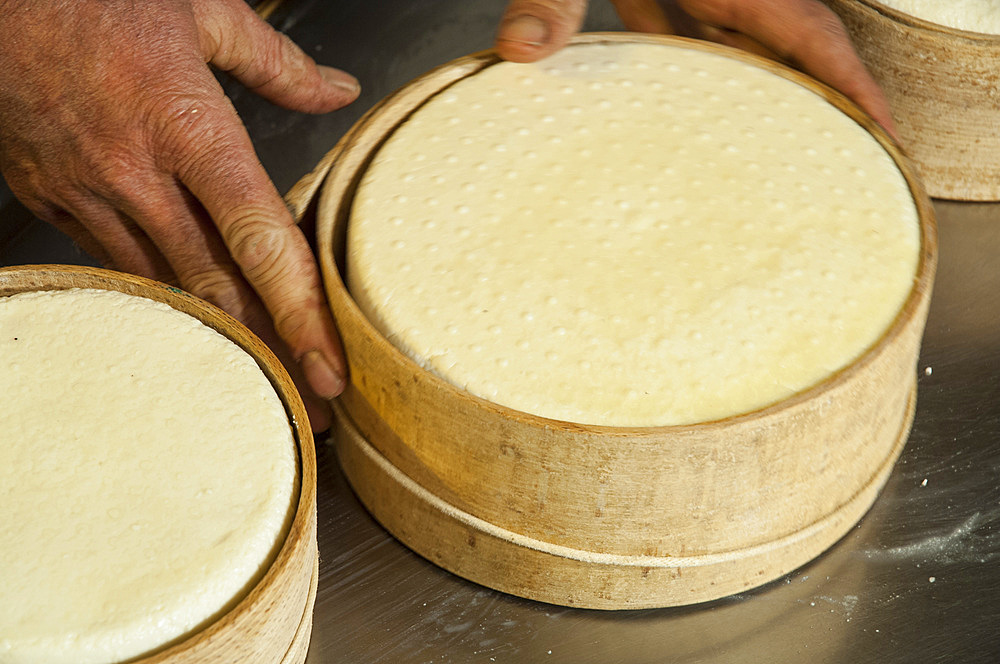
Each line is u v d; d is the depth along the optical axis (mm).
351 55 1398
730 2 1070
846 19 1114
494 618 837
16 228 1155
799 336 782
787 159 918
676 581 812
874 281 821
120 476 657
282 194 1209
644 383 751
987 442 980
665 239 844
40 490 646
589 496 733
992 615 845
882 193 892
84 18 856
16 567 607
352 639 819
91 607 593
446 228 854
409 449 790
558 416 735
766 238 847
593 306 794
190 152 852
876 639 830
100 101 858
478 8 1472
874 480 885
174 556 620
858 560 888
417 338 778
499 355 766
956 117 1124
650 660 814
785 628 838
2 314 750
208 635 592
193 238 910
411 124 947
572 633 830
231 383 719
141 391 707
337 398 876
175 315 762
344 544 887
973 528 912
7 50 853
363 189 888
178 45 888
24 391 701
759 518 787
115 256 977
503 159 911
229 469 667
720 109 966
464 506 791
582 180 892
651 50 1034
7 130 902
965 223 1191
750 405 745
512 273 817
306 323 832
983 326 1084
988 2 1087
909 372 842
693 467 714
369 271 825
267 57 1123
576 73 1001
